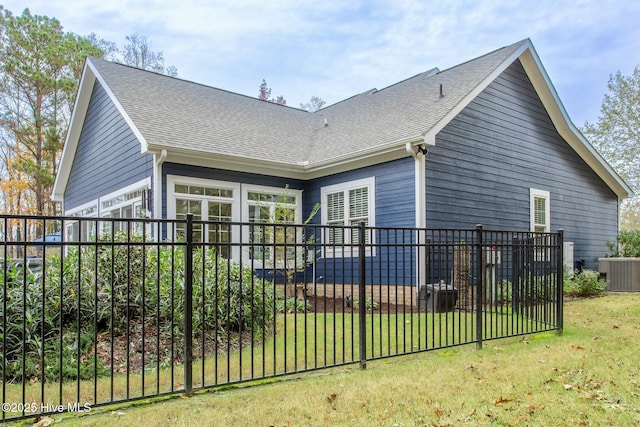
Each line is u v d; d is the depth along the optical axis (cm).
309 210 1070
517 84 1102
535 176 1130
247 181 977
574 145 1254
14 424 281
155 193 837
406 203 848
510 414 302
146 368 414
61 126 2045
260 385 360
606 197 1395
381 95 1289
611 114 2092
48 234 2234
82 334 450
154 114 956
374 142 916
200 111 1099
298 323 641
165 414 297
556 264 589
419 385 358
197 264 545
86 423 282
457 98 916
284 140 1138
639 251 1289
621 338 539
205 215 906
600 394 341
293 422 286
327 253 1010
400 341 531
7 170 2398
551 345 505
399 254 861
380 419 292
